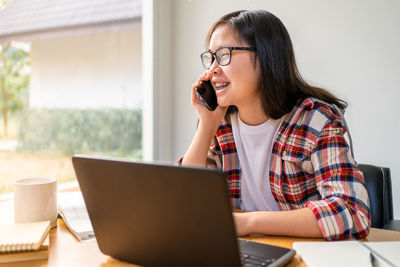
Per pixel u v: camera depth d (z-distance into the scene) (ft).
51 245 2.84
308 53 6.67
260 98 4.02
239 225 2.96
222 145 4.46
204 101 4.27
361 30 6.27
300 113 3.87
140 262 2.40
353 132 6.44
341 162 3.41
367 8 6.21
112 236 2.43
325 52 6.54
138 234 2.29
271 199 4.17
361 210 3.10
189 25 7.68
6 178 6.66
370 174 4.97
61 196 3.87
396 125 6.14
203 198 1.94
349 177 3.30
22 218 3.11
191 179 1.94
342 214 2.97
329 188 3.32
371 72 6.25
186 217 2.05
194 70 7.69
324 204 3.05
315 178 3.62
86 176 2.36
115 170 2.20
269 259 2.37
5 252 2.50
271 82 3.86
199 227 2.02
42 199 3.13
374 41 6.20
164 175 2.02
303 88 4.07
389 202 4.92
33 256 2.53
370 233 3.31
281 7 6.80
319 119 3.73
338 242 2.78
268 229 2.97
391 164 6.21
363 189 3.26
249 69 3.86
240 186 4.41
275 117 3.98
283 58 3.93
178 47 7.84
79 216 3.35
